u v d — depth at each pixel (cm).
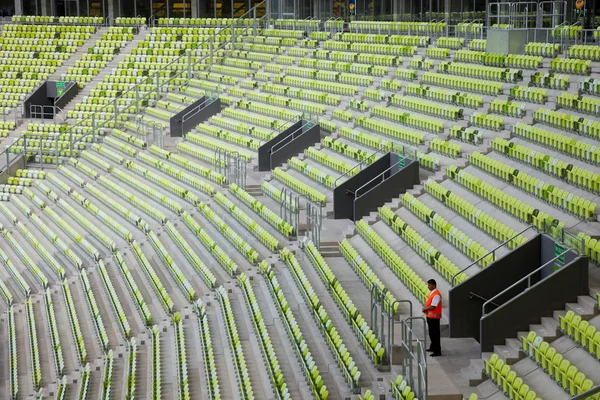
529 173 2398
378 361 1816
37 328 3008
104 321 2830
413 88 3303
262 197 3200
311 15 4503
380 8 4097
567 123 2489
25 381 2695
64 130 4619
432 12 3800
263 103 4075
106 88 4978
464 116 2941
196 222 3162
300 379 1952
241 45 4766
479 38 3416
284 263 2595
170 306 2659
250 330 2300
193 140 4034
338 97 3653
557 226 1830
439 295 1795
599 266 1841
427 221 2439
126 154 4141
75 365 2666
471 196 2442
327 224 2734
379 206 2680
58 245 3547
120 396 2298
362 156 3050
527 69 2956
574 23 3203
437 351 1803
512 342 1727
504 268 1867
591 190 2155
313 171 3158
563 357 1603
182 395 2123
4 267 3606
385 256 2345
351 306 2038
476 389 1653
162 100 4631
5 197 4188
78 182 4038
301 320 2208
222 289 2586
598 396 1329
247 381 2000
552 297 1741
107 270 3191
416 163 2669
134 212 3541
